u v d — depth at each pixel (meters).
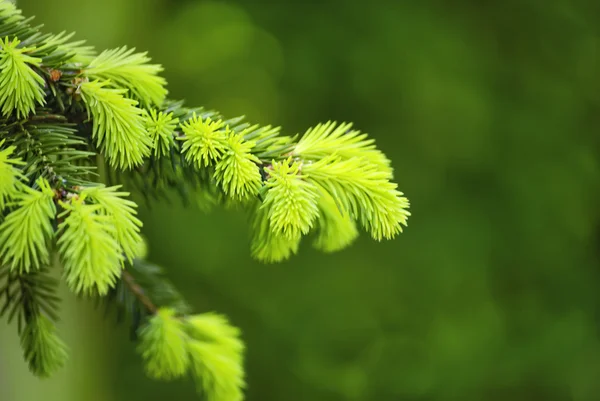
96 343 3.24
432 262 3.38
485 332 3.36
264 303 3.50
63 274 0.90
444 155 3.45
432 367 3.38
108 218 0.88
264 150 0.95
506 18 3.52
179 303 1.05
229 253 3.50
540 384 3.36
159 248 3.50
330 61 3.50
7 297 0.98
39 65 0.92
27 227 0.88
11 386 2.49
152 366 1.03
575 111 3.46
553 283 3.43
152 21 3.58
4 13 0.96
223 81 3.57
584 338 3.35
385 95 3.47
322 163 0.93
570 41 3.50
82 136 0.96
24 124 0.93
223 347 1.04
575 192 3.41
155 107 0.96
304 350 3.47
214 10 3.58
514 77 3.50
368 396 3.44
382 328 3.45
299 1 3.58
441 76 3.42
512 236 3.43
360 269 3.45
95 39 3.28
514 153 3.44
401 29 3.46
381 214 0.92
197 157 0.92
